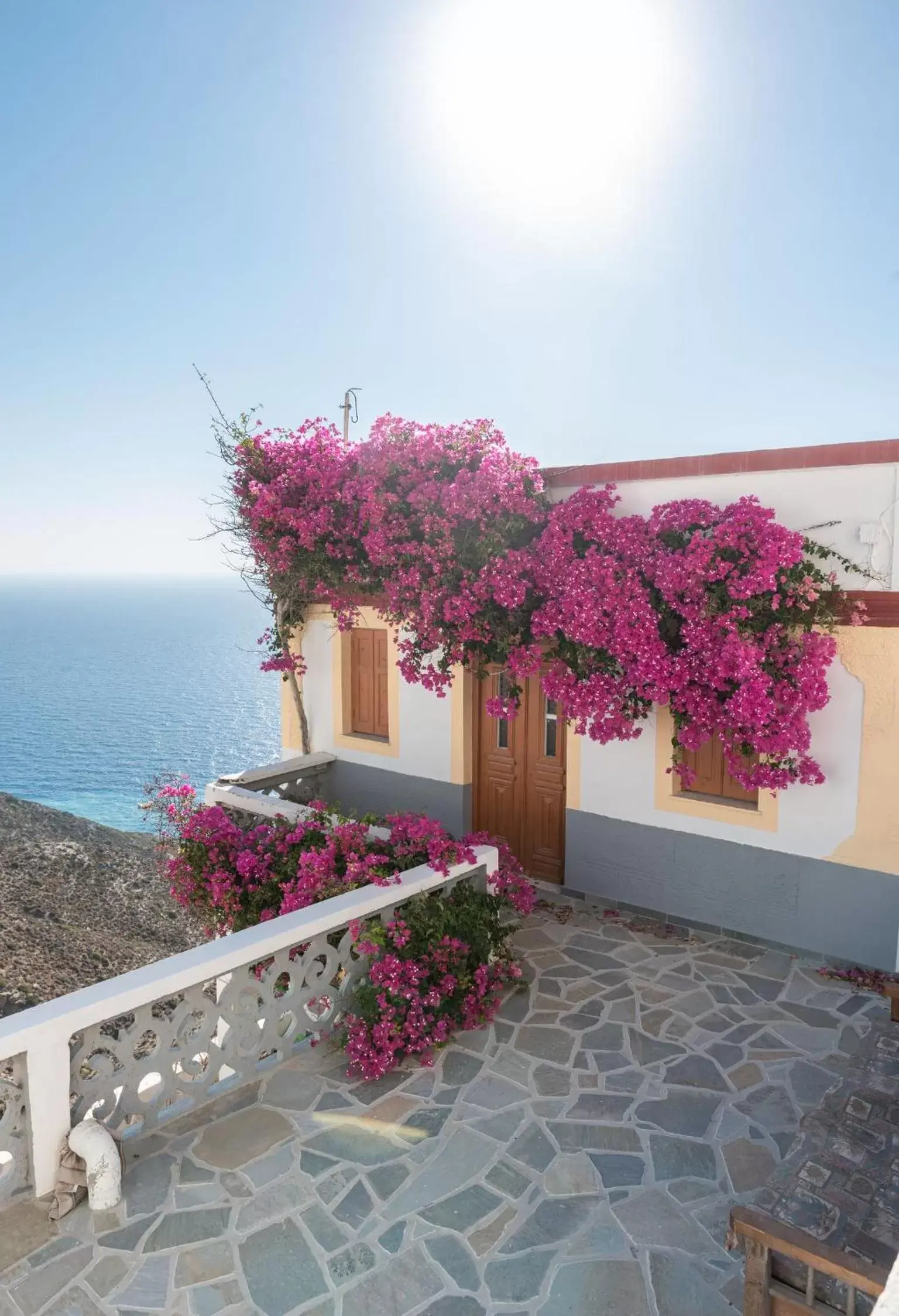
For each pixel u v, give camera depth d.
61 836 20.50
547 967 5.93
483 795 7.99
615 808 6.91
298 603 8.87
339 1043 4.86
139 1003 3.89
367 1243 3.34
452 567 6.27
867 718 5.61
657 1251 3.30
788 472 5.64
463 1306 3.04
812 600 5.34
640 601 5.61
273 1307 3.03
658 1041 4.93
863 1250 2.46
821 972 5.81
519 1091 4.42
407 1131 4.07
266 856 6.43
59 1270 3.20
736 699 5.37
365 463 6.50
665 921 6.70
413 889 5.30
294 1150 3.92
